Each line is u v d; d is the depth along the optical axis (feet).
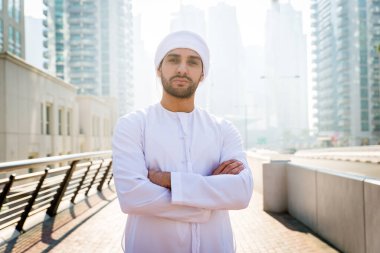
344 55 379.96
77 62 383.24
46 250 15.89
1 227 16.16
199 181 5.00
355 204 14.64
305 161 91.61
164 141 5.35
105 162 33.17
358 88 366.84
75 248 16.34
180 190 4.91
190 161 5.38
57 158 19.21
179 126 5.50
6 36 162.81
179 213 4.98
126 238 5.36
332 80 404.98
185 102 5.62
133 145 5.33
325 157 96.48
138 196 5.01
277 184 25.71
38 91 79.56
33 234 18.47
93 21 386.11
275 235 19.10
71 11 384.88
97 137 136.77
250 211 25.91
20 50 179.73
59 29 379.96
